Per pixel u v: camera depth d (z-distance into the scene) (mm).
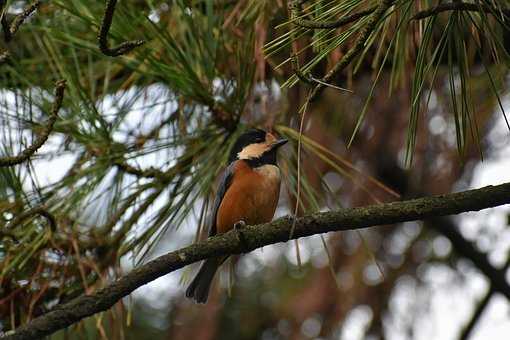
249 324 12617
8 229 8125
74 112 8625
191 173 8852
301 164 8812
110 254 8922
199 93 8547
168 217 8594
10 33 7211
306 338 10891
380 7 5816
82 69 9453
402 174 11289
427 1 6875
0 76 9039
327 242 11438
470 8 6137
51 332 7656
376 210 6934
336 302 10984
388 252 11516
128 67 8969
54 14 8883
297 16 6184
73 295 8961
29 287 8625
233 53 8844
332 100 11109
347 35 6223
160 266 7617
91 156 8797
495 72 9539
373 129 11328
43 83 9023
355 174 11273
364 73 10531
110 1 6539
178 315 12281
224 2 9133
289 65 9367
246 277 13109
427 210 6734
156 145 8758
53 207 8570
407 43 7996
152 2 9047
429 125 11047
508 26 6445
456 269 11555
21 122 8828
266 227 7410
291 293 12359
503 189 6531
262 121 9336
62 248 8852
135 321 12625
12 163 7160
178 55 8273
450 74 6562
